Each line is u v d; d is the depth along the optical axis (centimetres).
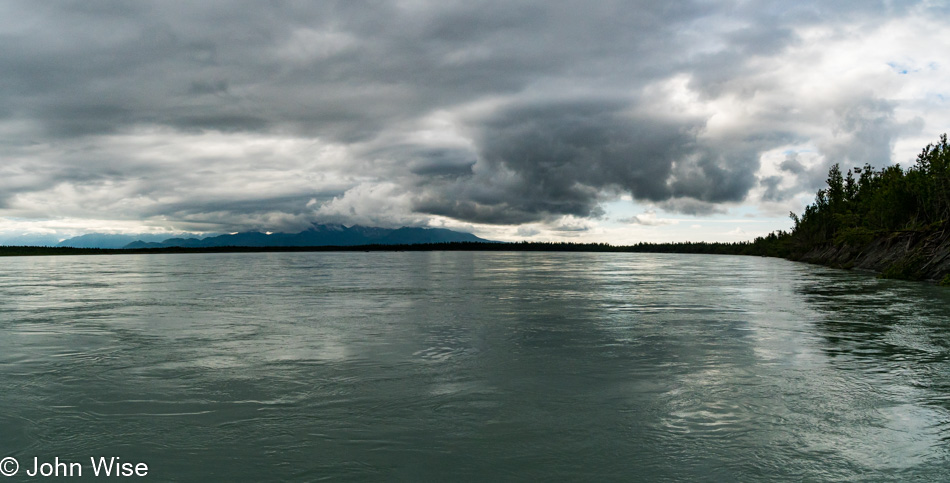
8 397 806
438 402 780
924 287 2639
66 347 1169
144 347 1169
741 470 559
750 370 956
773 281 3192
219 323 1509
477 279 3462
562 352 1114
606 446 621
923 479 537
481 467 570
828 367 976
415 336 1299
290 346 1178
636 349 1143
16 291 2566
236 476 552
